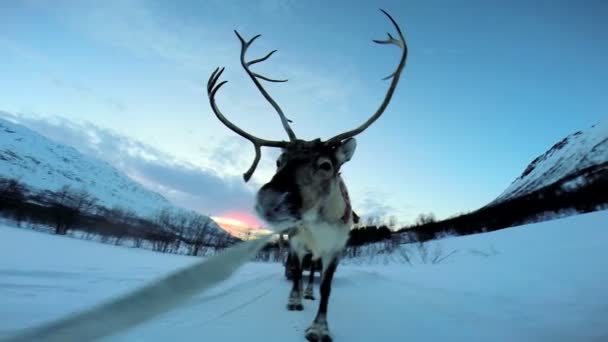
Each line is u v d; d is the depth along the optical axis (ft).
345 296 21.47
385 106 15.56
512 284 25.14
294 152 13.47
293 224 11.08
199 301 16.58
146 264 30.22
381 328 14.69
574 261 30.09
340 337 13.47
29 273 18.94
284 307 17.11
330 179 13.76
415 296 21.95
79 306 13.74
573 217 92.79
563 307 18.10
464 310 18.21
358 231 143.43
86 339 2.01
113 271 22.99
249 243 2.90
